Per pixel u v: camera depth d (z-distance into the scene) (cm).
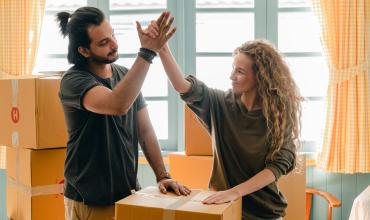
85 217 166
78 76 160
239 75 173
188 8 336
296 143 182
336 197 322
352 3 301
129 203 146
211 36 336
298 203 252
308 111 330
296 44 331
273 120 170
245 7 331
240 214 160
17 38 330
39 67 348
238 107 176
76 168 165
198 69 338
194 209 139
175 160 262
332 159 310
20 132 240
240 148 173
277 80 174
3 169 347
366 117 304
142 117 184
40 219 241
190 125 258
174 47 337
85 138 163
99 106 149
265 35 331
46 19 348
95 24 159
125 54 340
